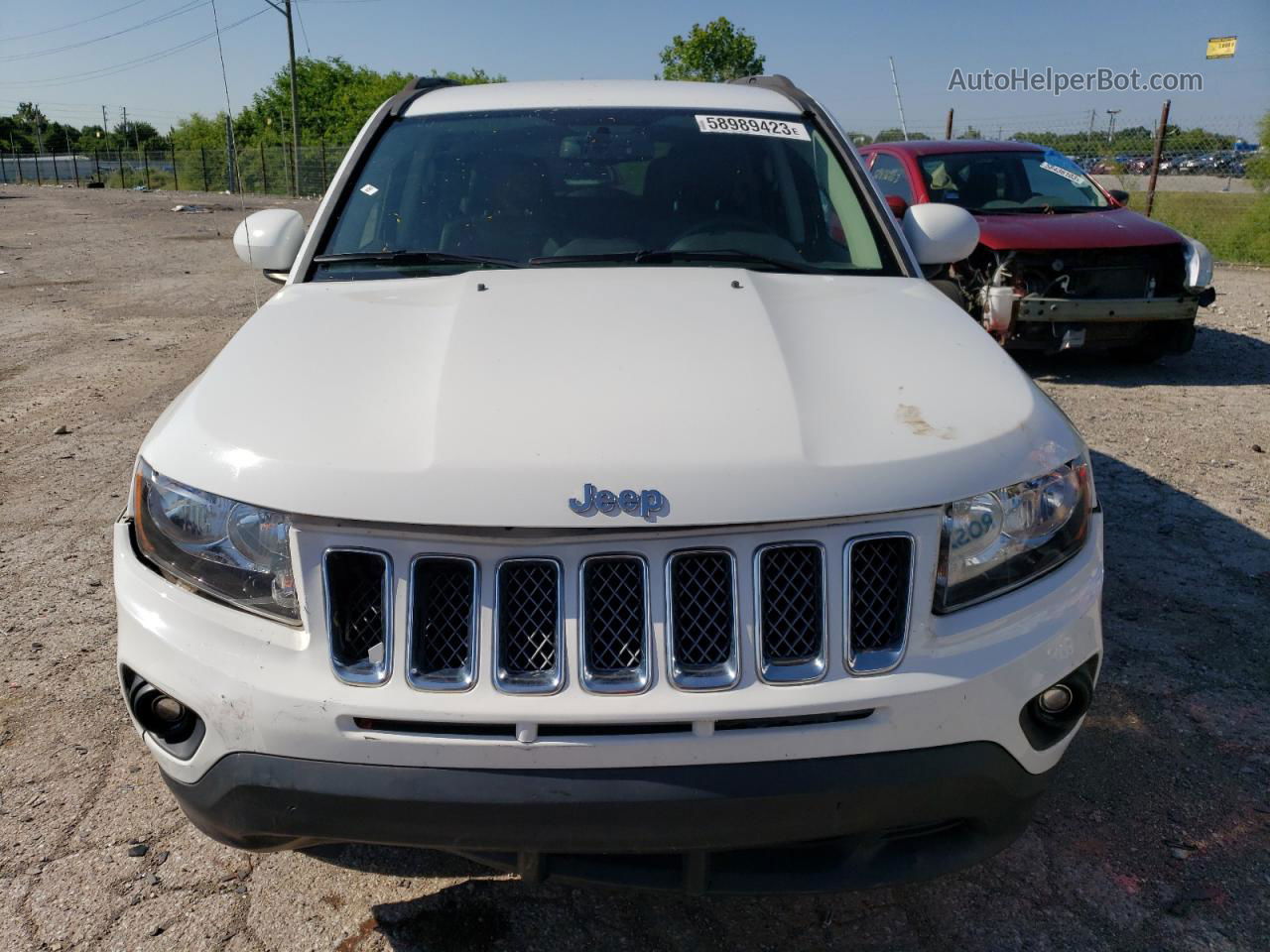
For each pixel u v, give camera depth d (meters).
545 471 1.80
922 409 2.03
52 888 2.43
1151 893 2.40
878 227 3.07
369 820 1.80
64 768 2.90
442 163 3.19
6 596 4.02
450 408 1.96
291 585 1.85
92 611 3.89
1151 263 7.45
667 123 3.36
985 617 1.89
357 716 1.77
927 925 2.32
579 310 2.36
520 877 1.90
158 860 2.53
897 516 1.85
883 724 1.80
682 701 1.75
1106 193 8.56
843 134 3.42
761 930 2.31
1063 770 2.87
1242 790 2.77
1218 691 3.26
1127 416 6.57
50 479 5.44
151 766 2.92
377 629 1.83
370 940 2.28
